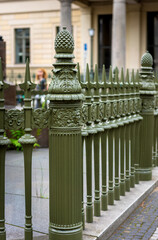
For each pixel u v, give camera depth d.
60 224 3.35
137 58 32.47
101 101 4.20
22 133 8.45
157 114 6.66
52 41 35.69
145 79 5.74
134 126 5.37
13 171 6.68
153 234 4.11
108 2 32.62
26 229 3.44
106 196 4.44
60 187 3.32
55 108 3.29
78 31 34.19
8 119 3.22
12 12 36.53
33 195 5.14
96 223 4.05
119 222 4.30
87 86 3.81
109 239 3.97
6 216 4.37
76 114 3.31
